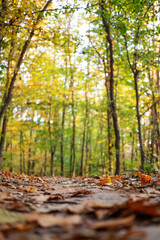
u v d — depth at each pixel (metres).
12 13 8.15
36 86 16.45
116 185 4.88
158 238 1.09
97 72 19.05
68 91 22.36
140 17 8.74
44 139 22.83
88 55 13.95
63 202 2.60
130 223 1.32
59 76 20.34
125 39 11.16
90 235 1.18
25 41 10.22
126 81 14.86
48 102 19.89
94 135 30.95
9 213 1.75
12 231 1.34
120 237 1.10
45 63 19.77
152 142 14.88
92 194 3.28
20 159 26.16
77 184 5.63
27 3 8.50
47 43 9.65
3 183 4.50
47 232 1.36
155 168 8.86
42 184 5.30
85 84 23.05
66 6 8.05
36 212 1.82
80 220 1.62
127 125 18.11
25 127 20.06
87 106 23.48
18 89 14.79
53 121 22.73
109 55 13.51
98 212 1.75
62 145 24.98
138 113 11.66
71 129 24.06
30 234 1.30
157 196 2.79
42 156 23.56
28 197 3.04
